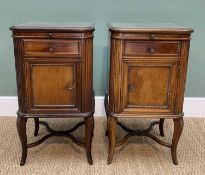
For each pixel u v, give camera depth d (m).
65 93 1.36
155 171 1.44
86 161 1.52
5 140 1.73
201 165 1.50
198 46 1.99
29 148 1.64
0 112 2.09
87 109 1.40
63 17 1.92
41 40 1.27
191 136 1.82
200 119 2.10
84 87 1.35
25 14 1.90
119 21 1.93
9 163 1.49
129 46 1.30
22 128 1.41
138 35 1.28
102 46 1.98
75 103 1.38
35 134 1.79
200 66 2.03
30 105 1.37
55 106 1.38
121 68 1.33
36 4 1.88
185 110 2.12
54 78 1.34
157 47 1.30
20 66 1.31
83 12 1.91
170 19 1.93
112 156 1.50
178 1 1.89
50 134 1.55
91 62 1.34
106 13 1.92
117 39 1.29
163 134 1.83
